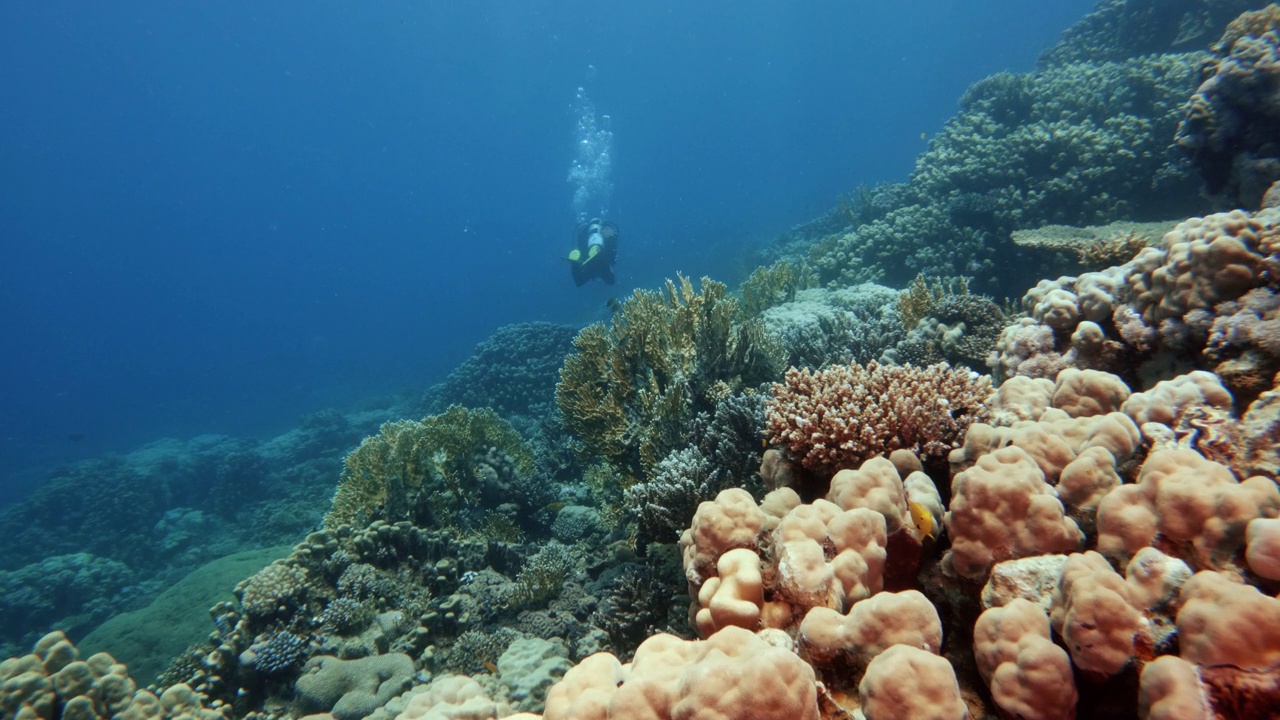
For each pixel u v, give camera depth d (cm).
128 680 465
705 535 285
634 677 205
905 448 360
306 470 2188
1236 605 162
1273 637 154
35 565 1684
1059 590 205
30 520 2164
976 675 238
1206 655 161
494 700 487
